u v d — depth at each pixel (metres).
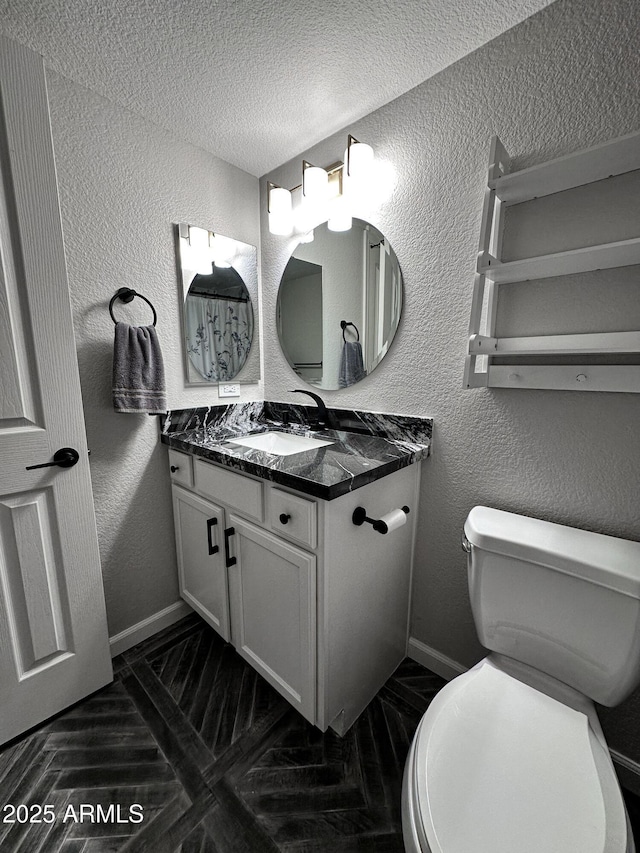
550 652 0.90
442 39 1.01
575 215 0.95
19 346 1.03
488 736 0.74
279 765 1.06
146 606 1.57
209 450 1.26
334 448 1.27
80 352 1.27
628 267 0.89
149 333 1.34
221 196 1.60
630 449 0.93
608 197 0.90
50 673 1.18
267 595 1.16
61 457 1.12
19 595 1.10
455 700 0.82
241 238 1.70
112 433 1.38
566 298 0.98
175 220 1.47
